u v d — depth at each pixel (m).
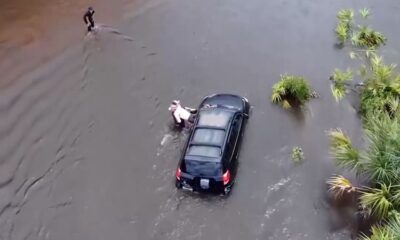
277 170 15.35
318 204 14.34
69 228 14.07
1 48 20.02
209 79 19.00
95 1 23.09
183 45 20.72
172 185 15.03
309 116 17.23
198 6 23.09
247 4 23.31
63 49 20.14
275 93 17.70
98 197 14.87
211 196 14.59
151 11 22.61
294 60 19.89
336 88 18.05
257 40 21.03
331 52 20.25
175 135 16.62
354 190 14.49
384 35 20.97
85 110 17.69
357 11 22.58
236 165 15.12
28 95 18.11
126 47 20.45
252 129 16.75
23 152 16.25
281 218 14.03
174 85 18.73
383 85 17.19
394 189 13.27
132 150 16.25
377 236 12.23
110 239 13.73
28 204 14.76
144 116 17.45
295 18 22.31
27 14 22.11
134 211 14.40
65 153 16.23
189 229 13.85
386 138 13.62
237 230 13.74
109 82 18.81
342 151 14.24
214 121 15.15
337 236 13.54
